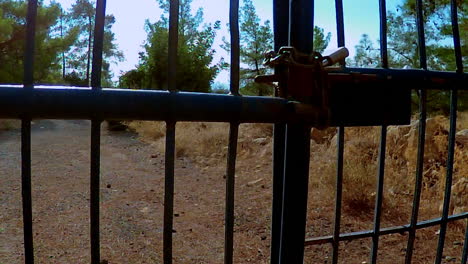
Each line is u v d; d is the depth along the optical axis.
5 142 11.03
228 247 0.96
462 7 9.77
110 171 7.16
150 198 5.41
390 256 3.33
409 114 1.23
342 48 1.02
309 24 1.00
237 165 7.25
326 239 1.29
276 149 1.16
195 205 5.02
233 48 0.93
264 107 0.93
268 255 3.51
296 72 0.97
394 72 1.21
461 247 3.45
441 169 5.04
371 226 4.06
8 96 0.75
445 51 10.59
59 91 0.78
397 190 4.99
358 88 1.14
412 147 5.68
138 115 0.83
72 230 4.08
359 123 1.15
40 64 15.27
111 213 4.70
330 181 4.99
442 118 6.55
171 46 0.86
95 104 0.80
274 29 1.18
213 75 16.70
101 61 0.82
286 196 1.02
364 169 5.14
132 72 16.55
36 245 3.67
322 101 0.99
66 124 15.91
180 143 8.74
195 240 3.84
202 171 7.12
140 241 3.85
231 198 0.95
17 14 14.16
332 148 6.85
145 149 9.88
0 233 3.95
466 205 4.12
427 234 3.74
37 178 6.50
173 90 0.86
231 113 0.90
